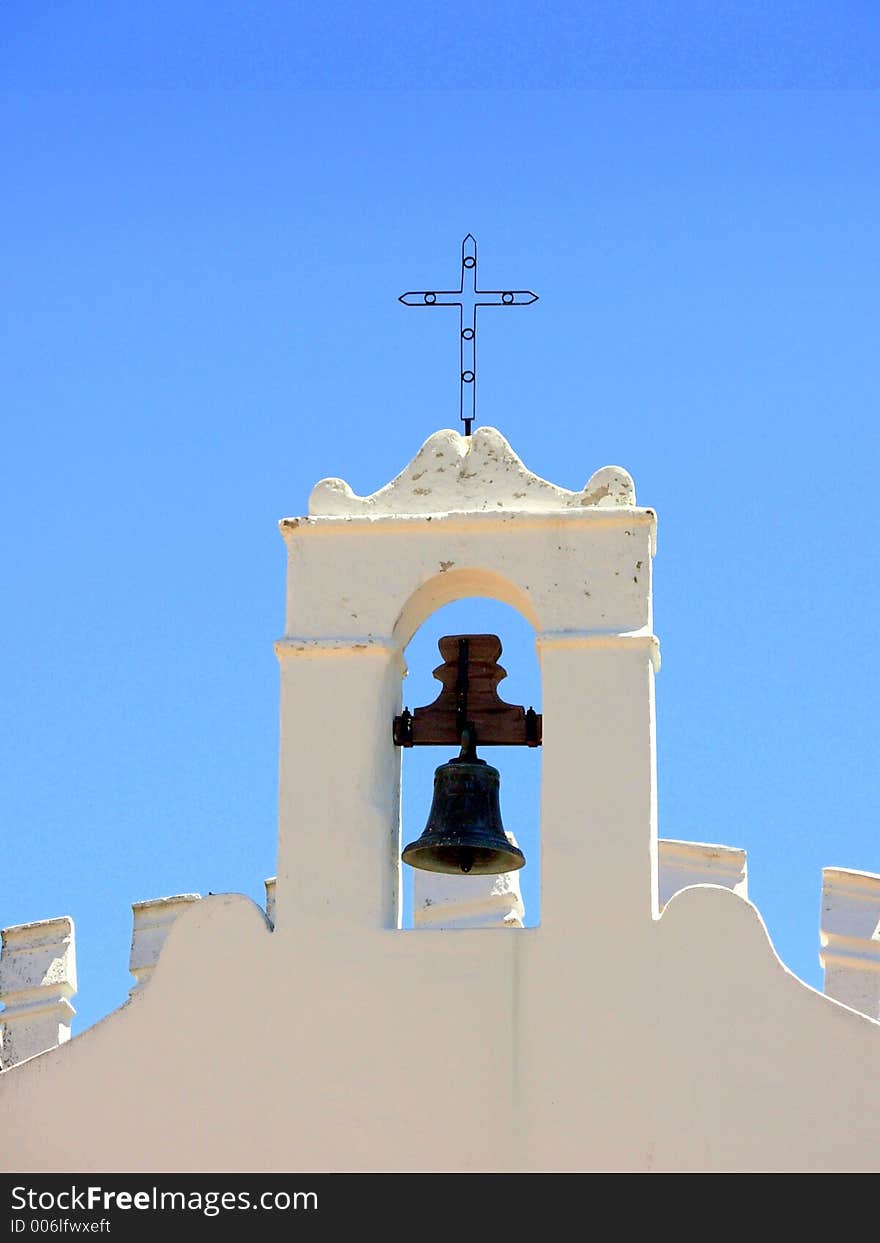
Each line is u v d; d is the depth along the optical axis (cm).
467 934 2703
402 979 2697
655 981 2672
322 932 2717
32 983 3191
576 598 2786
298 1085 2678
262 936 2727
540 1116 2644
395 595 2809
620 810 2722
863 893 3169
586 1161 2625
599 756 2738
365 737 2777
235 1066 2694
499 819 2852
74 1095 2703
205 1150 2672
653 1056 2650
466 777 2823
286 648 2797
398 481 2853
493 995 2683
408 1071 2670
